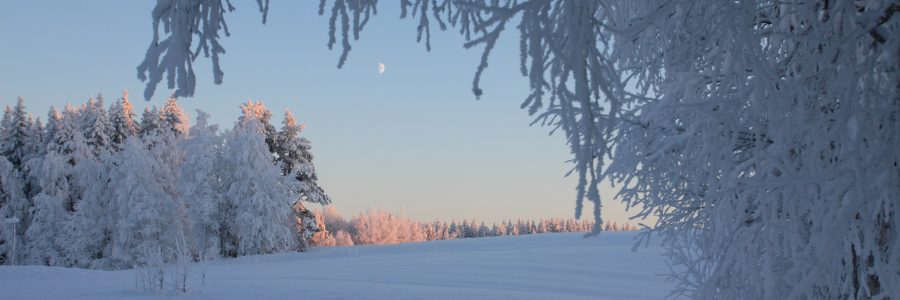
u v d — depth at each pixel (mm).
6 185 43750
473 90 2158
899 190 2787
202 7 2633
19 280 18484
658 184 4473
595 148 2037
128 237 37000
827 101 2973
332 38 2691
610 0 4586
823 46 3238
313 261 29875
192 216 36375
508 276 19500
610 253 24344
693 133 3709
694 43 3594
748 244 3799
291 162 45531
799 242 3340
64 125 45594
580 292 16203
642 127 4262
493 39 2141
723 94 3502
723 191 3432
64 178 42625
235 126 38969
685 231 4801
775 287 3895
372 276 19844
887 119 2836
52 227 41281
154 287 15211
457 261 24422
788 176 2977
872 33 2855
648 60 4617
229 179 37656
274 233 37062
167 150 42219
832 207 2822
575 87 1997
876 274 3281
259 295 14703
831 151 3135
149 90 2582
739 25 2801
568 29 2018
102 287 16438
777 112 2822
